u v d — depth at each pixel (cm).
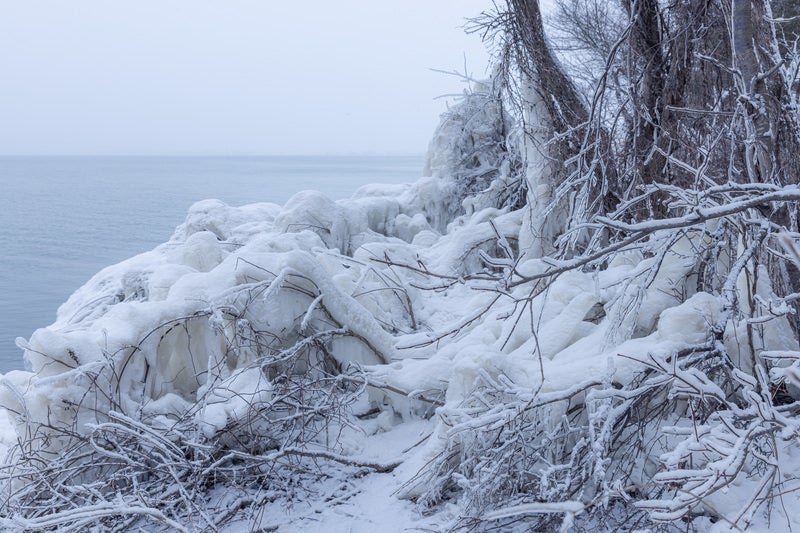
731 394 434
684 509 292
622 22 1261
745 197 362
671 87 710
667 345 433
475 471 419
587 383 417
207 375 586
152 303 566
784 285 455
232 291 585
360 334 632
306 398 586
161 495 455
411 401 594
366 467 531
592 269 721
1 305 2098
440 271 908
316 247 791
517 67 830
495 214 1043
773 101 434
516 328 578
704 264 548
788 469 367
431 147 1286
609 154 700
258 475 505
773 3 918
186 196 8275
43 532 429
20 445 490
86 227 4684
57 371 504
